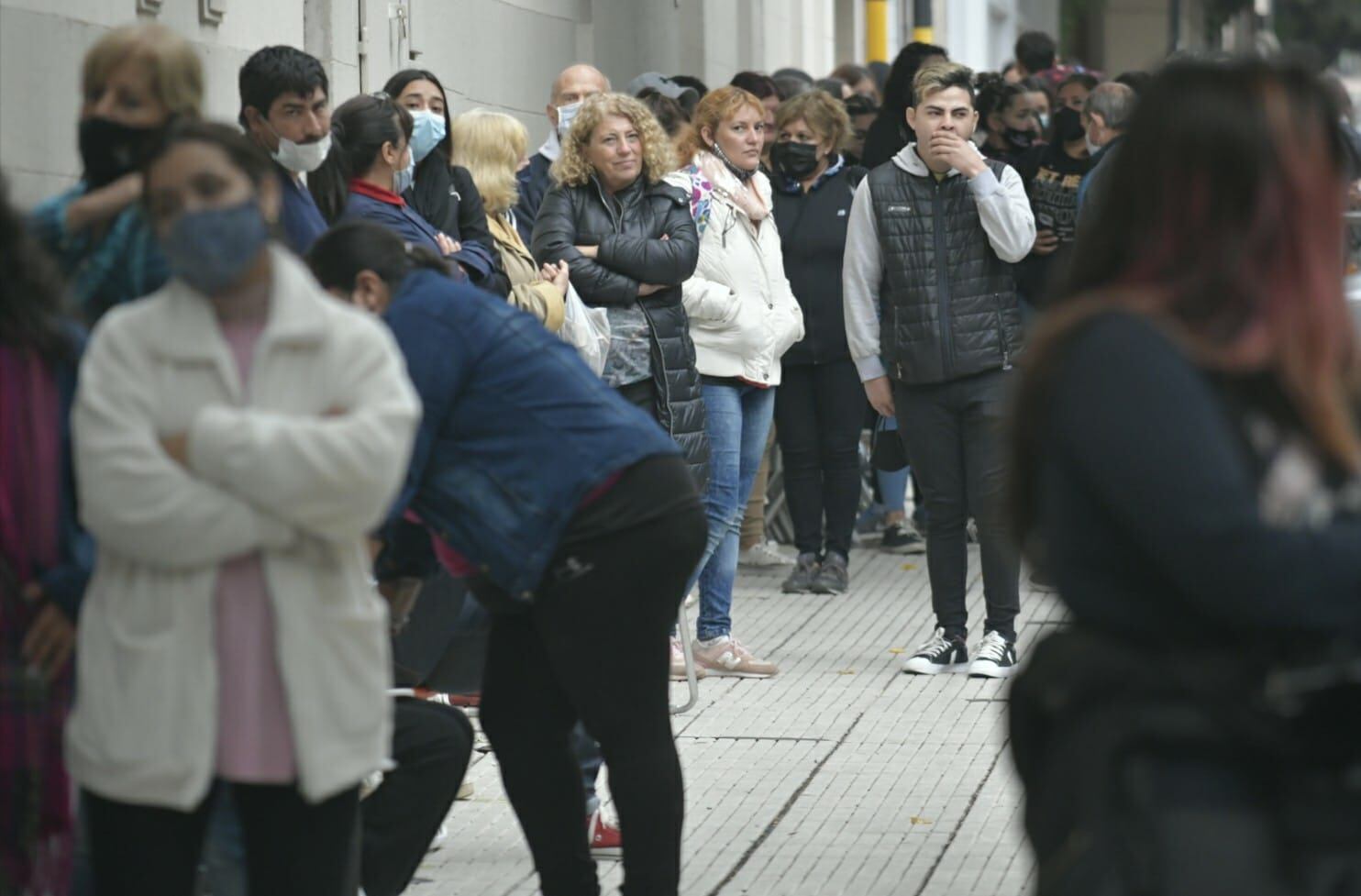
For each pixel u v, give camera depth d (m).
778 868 16.42
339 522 9.91
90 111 11.80
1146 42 120.69
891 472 33.19
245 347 10.04
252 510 9.82
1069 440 7.66
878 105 38.91
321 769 10.08
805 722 22.05
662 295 22.75
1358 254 25.91
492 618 13.48
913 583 31.59
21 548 10.05
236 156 9.92
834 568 30.56
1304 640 7.48
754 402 25.56
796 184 29.31
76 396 9.94
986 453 24.08
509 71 33.88
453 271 14.27
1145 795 7.43
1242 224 7.73
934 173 23.95
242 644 9.99
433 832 13.84
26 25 17.19
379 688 10.39
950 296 23.86
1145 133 7.98
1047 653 8.04
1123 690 7.63
